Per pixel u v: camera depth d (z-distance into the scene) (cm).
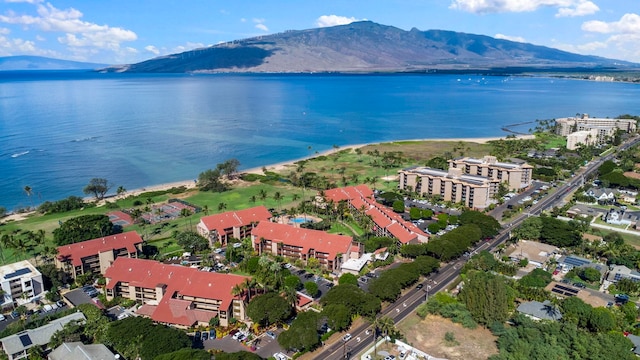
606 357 13062
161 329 14100
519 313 15725
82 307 16238
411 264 18588
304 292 18150
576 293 17388
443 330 15512
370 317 16100
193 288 16662
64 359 12962
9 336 14050
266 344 14762
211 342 14888
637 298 17425
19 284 17412
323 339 14750
